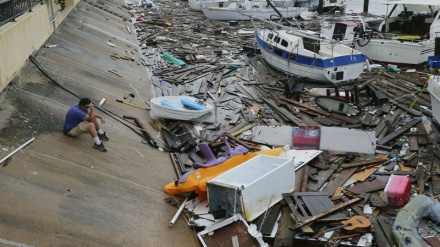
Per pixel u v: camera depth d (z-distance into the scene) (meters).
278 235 9.41
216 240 9.13
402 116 16.70
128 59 24.70
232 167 11.52
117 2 46.56
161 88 21.48
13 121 11.37
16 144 10.46
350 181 11.90
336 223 9.71
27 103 12.68
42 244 7.90
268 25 27.72
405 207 9.90
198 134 15.41
